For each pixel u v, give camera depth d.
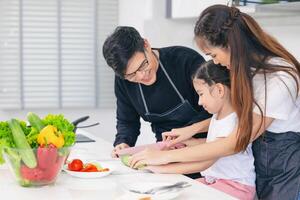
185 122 2.19
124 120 2.30
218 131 1.78
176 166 1.64
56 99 3.59
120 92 2.27
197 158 1.61
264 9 2.20
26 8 3.48
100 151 2.02
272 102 1.54
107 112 3.72
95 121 3.71
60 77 3.58
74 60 3.61
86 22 3.61
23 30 3.49
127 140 2.21
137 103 2.22
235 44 1.55
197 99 2.14
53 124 1.49
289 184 1.65
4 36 3.45
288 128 1.67
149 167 1.64
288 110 1.57
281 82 1.54
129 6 3.59
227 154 1.60
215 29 1.56
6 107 3.48
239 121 1.57
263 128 1.57
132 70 1.86
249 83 1.54
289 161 1.66
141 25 3.47
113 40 1.84
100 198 1.31
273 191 1.68
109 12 3.65
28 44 3.51
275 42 1.63
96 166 1.62
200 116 2.05
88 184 1.47
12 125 1.39
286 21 2.56
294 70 1.57
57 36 3.56
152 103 2.18
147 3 3.41
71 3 3.57
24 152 1.37
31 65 3.52
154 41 3.41
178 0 3.01
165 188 1.36
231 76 1.58
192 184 1.48
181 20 3.40
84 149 2.06
